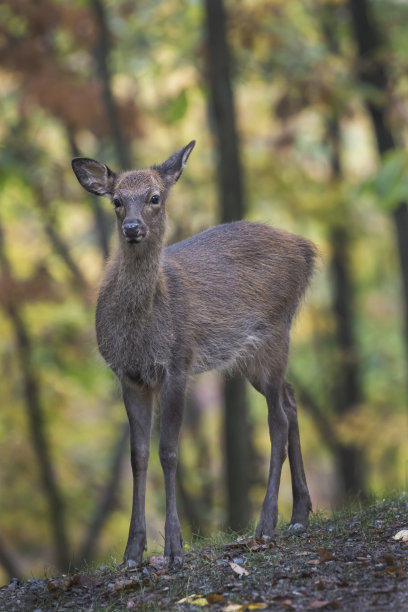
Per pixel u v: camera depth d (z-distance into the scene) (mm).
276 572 6301
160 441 7230
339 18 17219
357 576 6031
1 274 15680
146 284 7195
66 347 16453
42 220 17172
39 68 15031
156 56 16922
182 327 7445
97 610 6039
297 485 7996
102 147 17375
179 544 6953
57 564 17297
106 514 17609
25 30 15062
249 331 8086
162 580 6535
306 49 16141
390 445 15914
